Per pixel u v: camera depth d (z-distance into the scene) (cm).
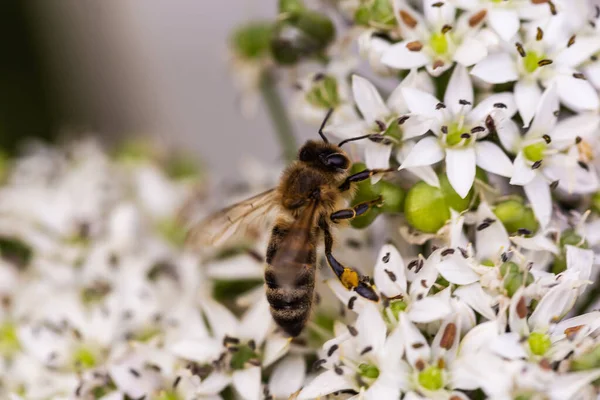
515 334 14
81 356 16
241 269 16
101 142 20
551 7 15
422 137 15
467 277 14
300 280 15
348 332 14
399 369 14
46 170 18
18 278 17
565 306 14
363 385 14
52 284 16
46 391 15
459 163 15
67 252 17
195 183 18
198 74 21
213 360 15
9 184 18
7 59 21
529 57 15
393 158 15
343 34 16
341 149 15
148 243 17
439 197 15
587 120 15
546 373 14
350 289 15
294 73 16
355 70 16
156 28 21
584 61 15
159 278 17
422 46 15
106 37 21
